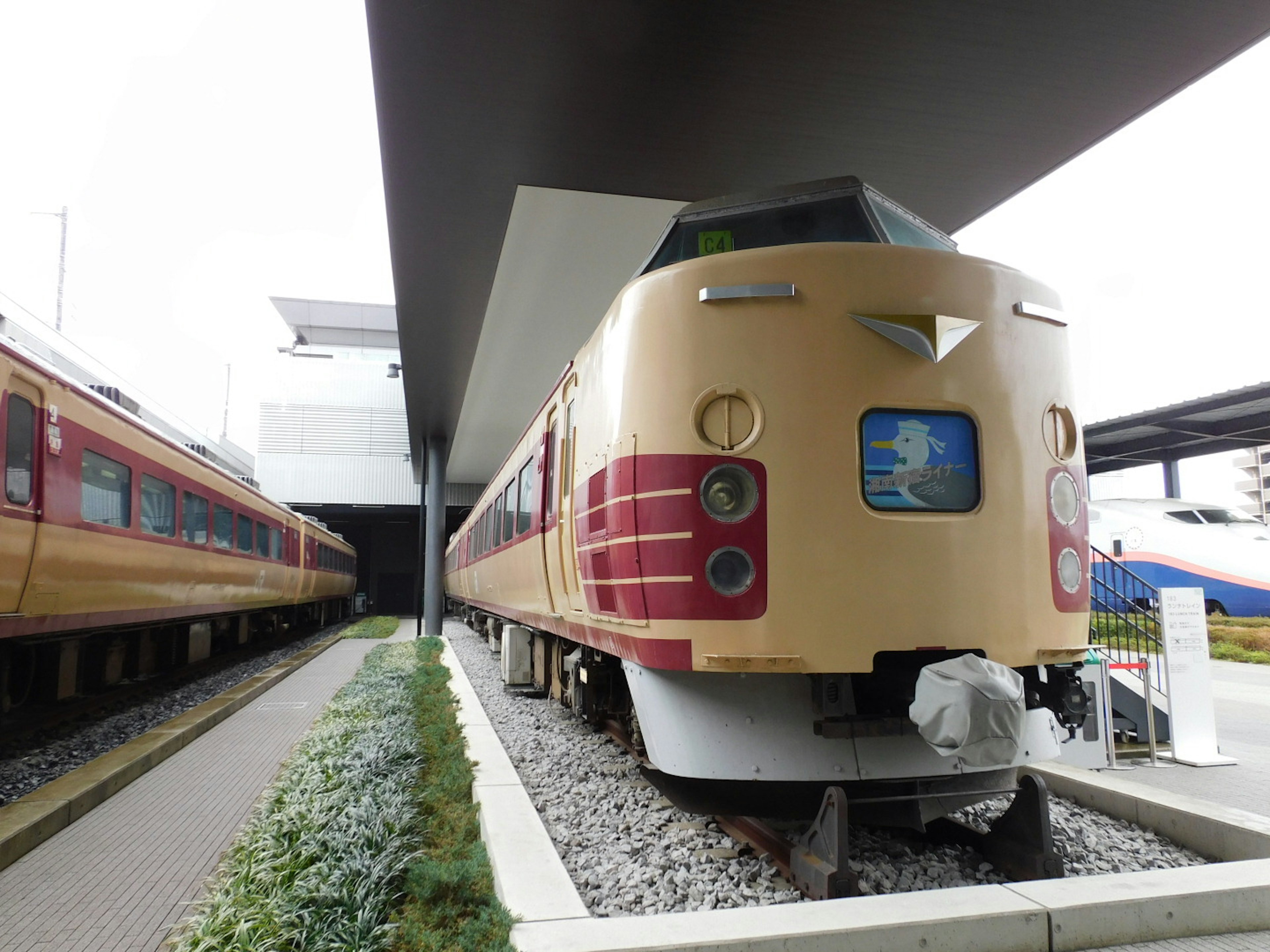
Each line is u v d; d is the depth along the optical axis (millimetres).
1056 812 4551
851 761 3463
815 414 3402
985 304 3592
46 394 6766
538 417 7156
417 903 3252
